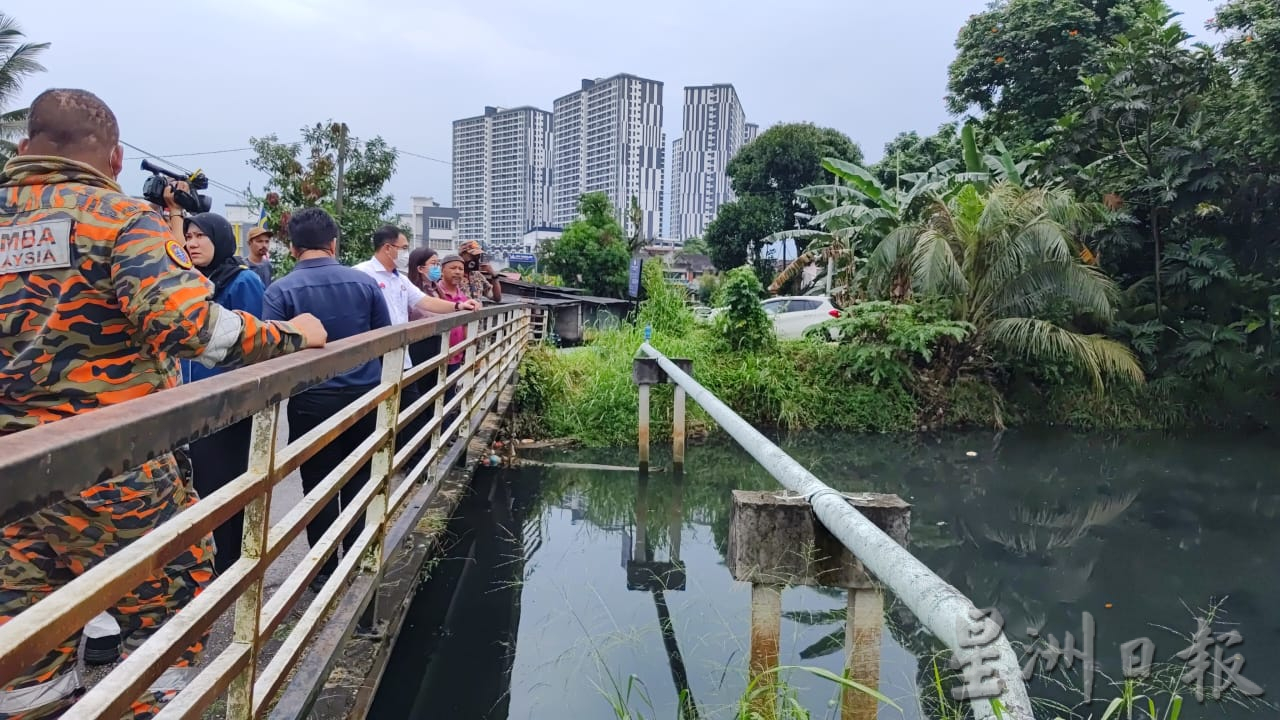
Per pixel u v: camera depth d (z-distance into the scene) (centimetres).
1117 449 962
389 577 322
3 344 154
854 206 1402
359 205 1702
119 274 152
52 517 153
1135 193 1178
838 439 998
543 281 2406
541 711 312
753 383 1034
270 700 172
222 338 160
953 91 1630
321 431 193
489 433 636
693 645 365
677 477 755
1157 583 497
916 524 631
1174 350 1138
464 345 439
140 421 101
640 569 493
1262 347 1110
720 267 2952
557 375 940
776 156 2762
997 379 1160
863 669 225
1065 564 532
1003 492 741
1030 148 1327
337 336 306
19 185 157
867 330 1113
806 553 226
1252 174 1095
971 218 1059
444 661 357
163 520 166
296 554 336
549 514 636
